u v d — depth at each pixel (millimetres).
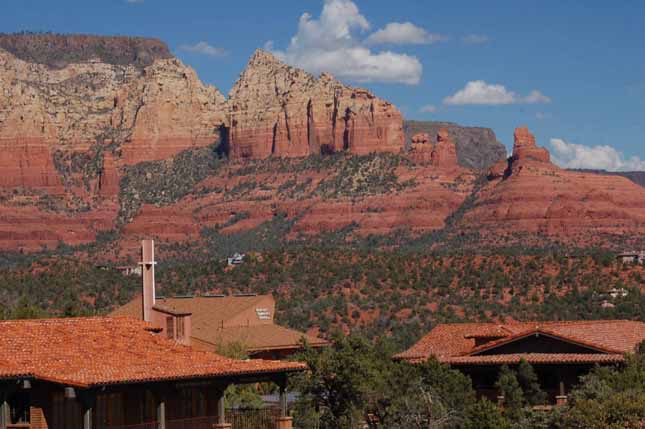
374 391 75312
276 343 107438
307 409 74188
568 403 72188
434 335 92688
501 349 83188
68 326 62688
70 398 55375
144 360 59156
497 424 71125
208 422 59562
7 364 55094
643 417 68062
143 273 82375
